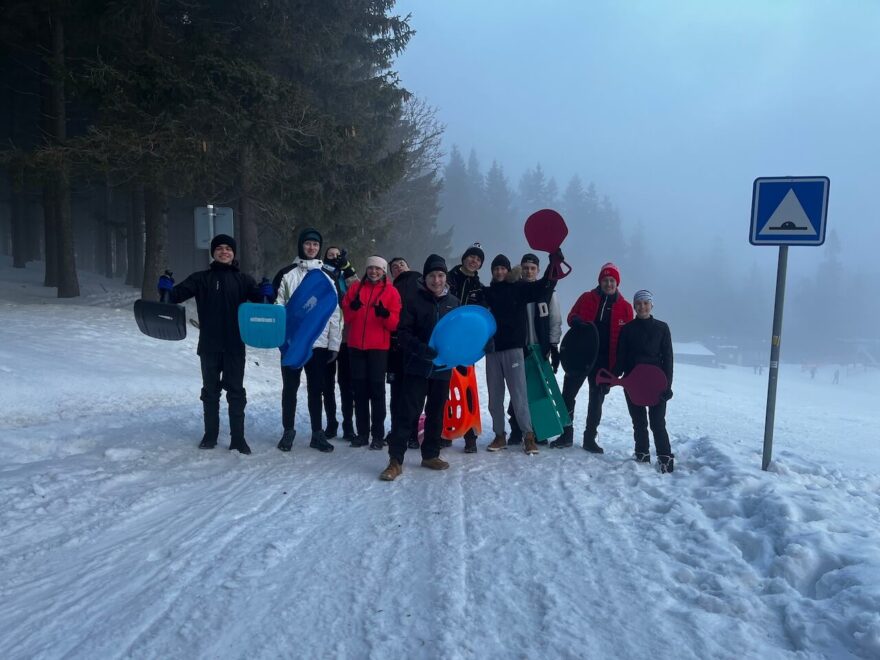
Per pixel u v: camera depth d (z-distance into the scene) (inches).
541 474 231.0
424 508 192.2
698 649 114.1
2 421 311.0
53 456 249.4
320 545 163.0
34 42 791.1
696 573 143.6
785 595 132.3
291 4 688.4
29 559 154.3
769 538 160.1
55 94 752.3
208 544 163.2
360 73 1081.4
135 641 118.6
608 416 428.8
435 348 224.1
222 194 773.3
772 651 113.8
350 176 738.8
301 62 763.4
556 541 164.7
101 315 640.4
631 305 270.8
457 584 139.8
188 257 1701.5
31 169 611.5
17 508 182.9
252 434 294.8
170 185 629.3
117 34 689.6
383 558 154.8
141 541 165.6
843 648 112.8
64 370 407.5
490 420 369.7
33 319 574.2
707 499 196.5
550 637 117.6
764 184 233.8
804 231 230.2
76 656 113.8
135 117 580.4
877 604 120.0
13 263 1311.5
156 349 538.9
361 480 222.5
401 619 125.8
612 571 146.2
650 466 240.8
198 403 396.8
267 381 513.0
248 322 240.7
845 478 235.3
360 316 264.8
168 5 684.7
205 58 581.3
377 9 918.4
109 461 233.6
